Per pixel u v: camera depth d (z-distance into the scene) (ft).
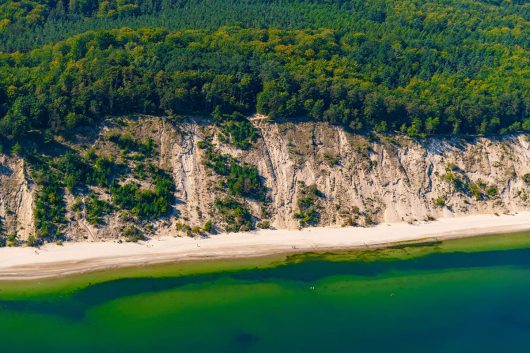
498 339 305.12
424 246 394.32
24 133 384.47
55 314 306.35
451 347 297.33
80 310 310.24
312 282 347.77
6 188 370.12
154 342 290.35
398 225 412.57
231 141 424.87
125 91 417.08
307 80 452.35
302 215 402.11
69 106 405.59
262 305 325.21
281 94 437.99
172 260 353.72
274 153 426.92
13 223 359.25
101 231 364.17
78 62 447.42
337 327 310.86
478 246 399.24
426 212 426.92
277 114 440.45
